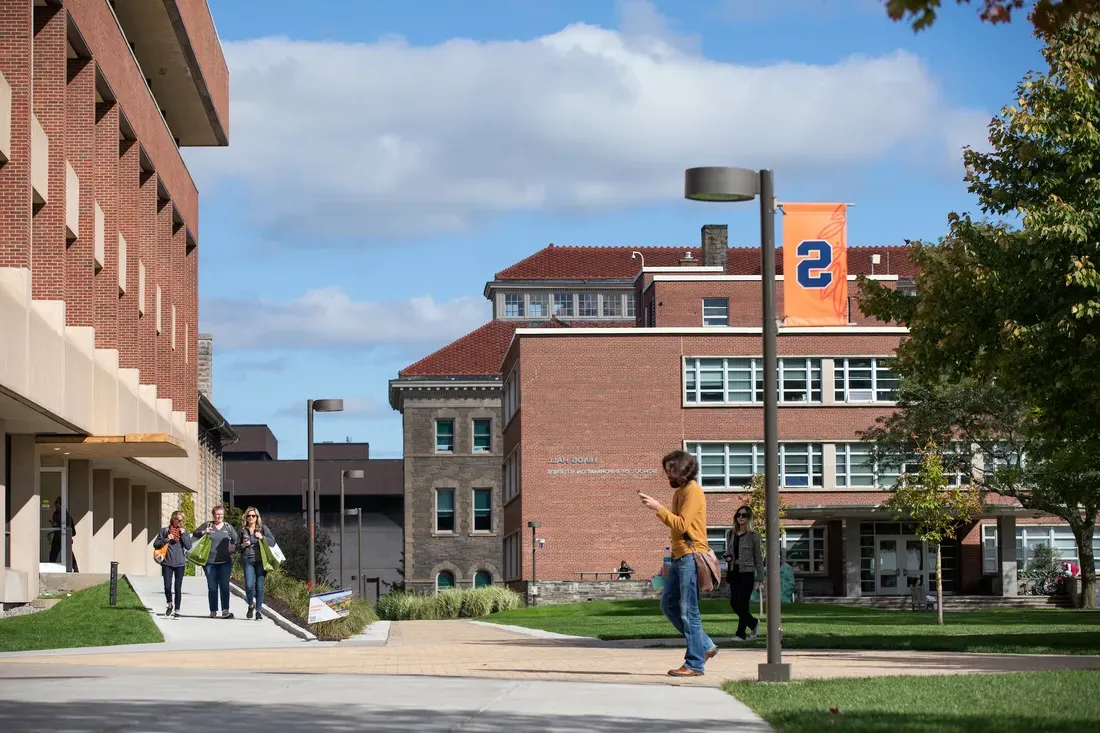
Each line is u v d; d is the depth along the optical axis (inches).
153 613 1079.0
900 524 2566.4
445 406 3499.0
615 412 2608.3
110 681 503.2
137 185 1598.2
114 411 1448.1
